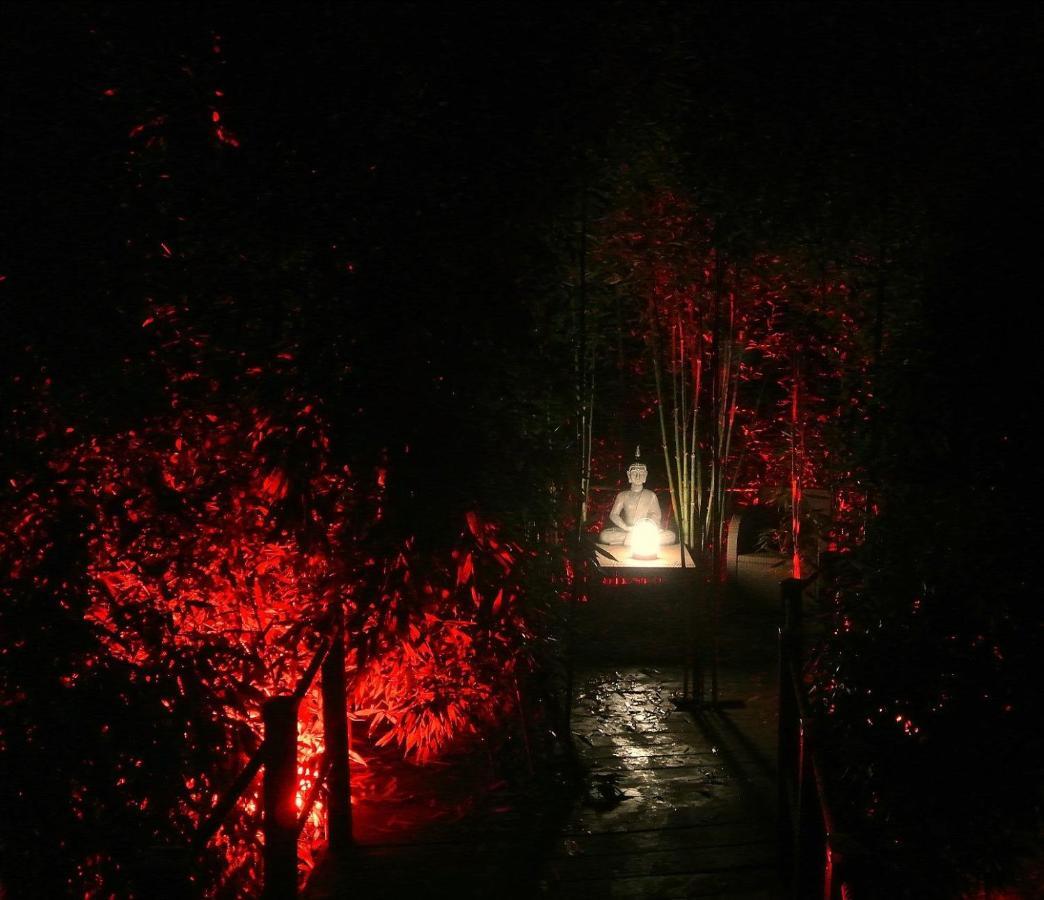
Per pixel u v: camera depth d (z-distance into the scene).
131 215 3.88
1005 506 3.77
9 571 3.52
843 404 4.71
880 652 3.92
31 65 3.83
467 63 4.16
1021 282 3.90
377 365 3.91
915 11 4.63
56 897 3.35
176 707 3.59
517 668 4.91
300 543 4.02
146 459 3.91
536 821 4.57
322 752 4.57
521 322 4.21
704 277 6.91
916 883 3.75
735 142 5.44
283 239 3.96
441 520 4.03
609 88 4.62
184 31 3.96
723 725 5.94
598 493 11.26
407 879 4.03
